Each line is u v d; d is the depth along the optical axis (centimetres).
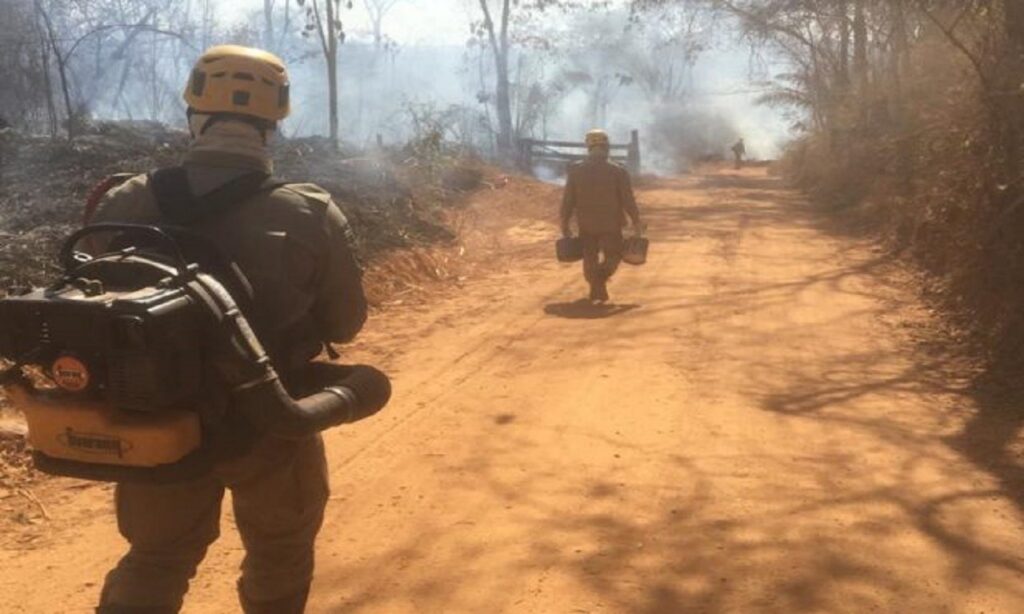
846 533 531
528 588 477
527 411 737
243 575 367
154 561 333
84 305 295
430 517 557
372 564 504
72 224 995
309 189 345
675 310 1077
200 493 333
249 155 340
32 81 1745
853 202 2053
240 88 338
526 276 1300
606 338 955
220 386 312
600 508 566
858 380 805
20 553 516
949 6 1426
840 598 465
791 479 604
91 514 561
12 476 598
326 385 345
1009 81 1091
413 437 684
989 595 468
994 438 669
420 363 873
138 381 296
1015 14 1155
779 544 518
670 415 724
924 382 796
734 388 787
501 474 617
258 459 334
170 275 308
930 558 503
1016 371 802
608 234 1122
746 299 1130
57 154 1262
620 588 475
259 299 328
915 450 650
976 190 1073
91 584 485
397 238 1312
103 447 303
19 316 303
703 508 563
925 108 1772
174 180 335
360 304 354
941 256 1165
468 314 1072
